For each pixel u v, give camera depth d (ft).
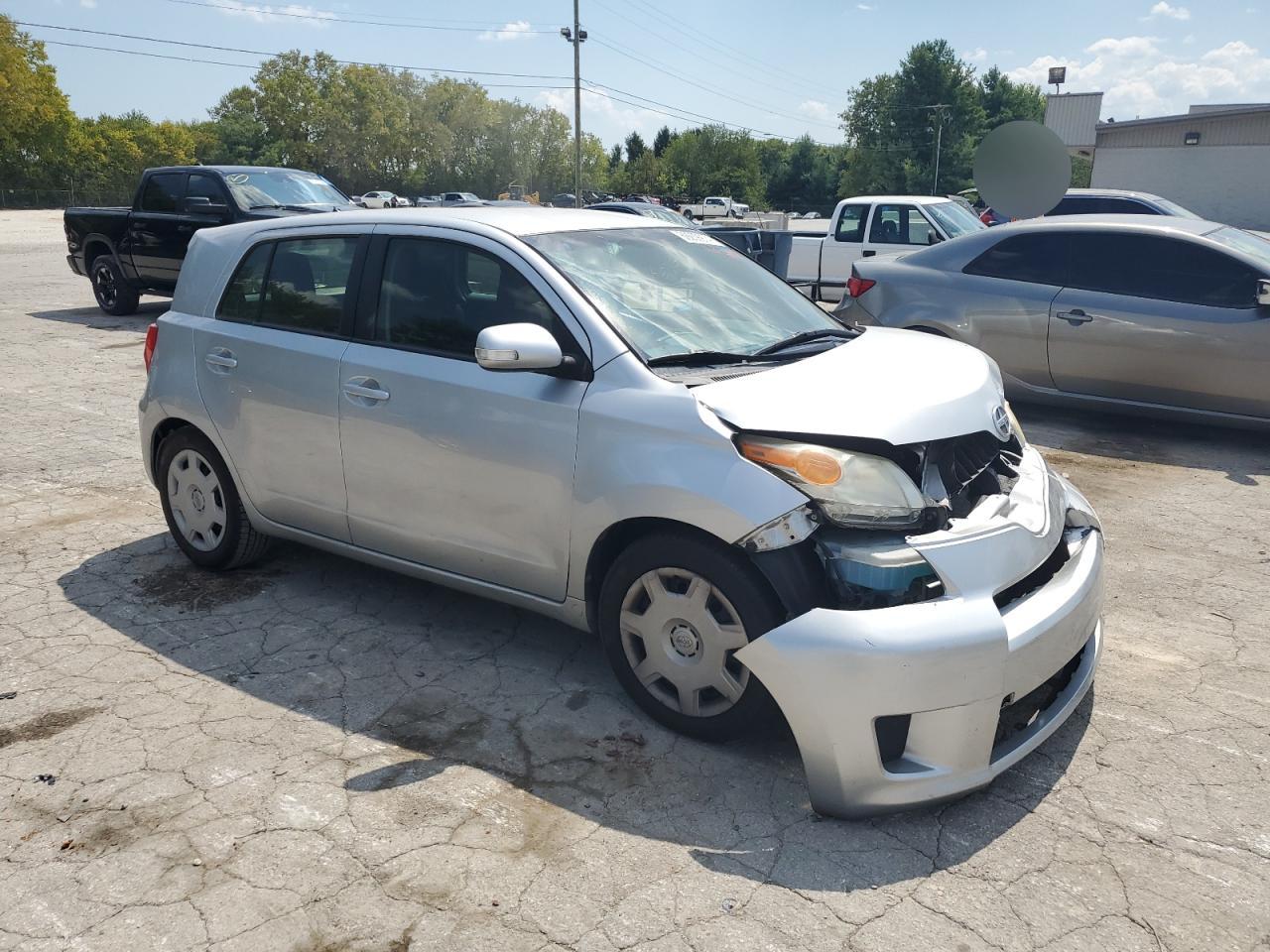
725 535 9.49
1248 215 102.12
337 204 41.68
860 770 8.93
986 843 9.01
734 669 10.10
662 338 11.19
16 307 46.34
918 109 300.40
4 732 10.96
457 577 12.37
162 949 7.79
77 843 9.07
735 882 8.51
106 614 14.03
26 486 19.97
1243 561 16.06
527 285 11.51
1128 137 106.63
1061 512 10.96
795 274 45.01
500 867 8.71
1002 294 25.00
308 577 15.39
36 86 240.94
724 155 364.79
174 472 15.49
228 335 14.24
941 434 9.86
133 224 41.60
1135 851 8.90
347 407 12.71
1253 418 22.47
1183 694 11.72
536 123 346.33
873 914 8.11
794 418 9.62
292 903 8.29
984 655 8.83
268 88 319.68
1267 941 7.82
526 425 11.09
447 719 11.21
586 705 11.50
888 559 9.09
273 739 10.80
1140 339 23.08
